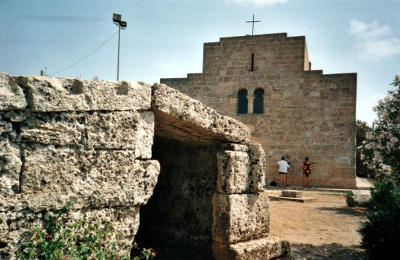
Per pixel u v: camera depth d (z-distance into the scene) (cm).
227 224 552
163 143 721
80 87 408
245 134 616
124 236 429
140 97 447
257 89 2181
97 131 418
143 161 451
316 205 1353
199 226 652
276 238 626
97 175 415
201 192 659
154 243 720
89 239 394
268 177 2088
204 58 2255
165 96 477
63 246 379
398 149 718
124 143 433
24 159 376
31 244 364
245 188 592
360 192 1339
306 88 2069
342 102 2000
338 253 698
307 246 743
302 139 2050
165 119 516
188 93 2266
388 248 640
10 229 360
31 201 371
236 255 535
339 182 1966
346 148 1970
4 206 356
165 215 718
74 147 404
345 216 1117
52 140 391
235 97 2189
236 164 573
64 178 396
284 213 1150
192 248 657
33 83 378
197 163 671
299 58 2092
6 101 363
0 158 363
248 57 2184
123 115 434
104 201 416
